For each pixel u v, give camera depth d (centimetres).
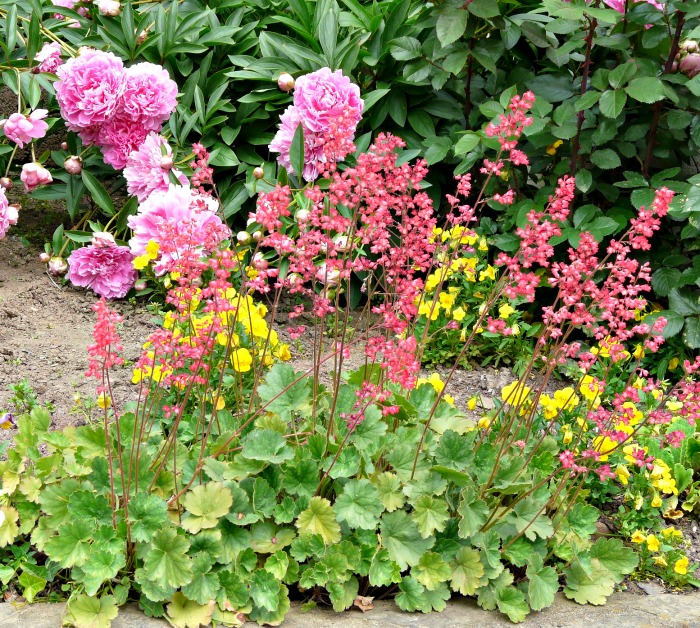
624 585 203
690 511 216
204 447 196
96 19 282
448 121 283
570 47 252
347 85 261
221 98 284
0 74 283
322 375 237
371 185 191
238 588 190
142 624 188
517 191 265
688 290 250
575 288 195
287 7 290
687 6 243
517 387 204
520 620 193
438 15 260
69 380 234
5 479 196
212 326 192
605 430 204
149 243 243
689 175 267
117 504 193
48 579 192
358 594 198
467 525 194
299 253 191
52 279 270
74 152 278
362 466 197
